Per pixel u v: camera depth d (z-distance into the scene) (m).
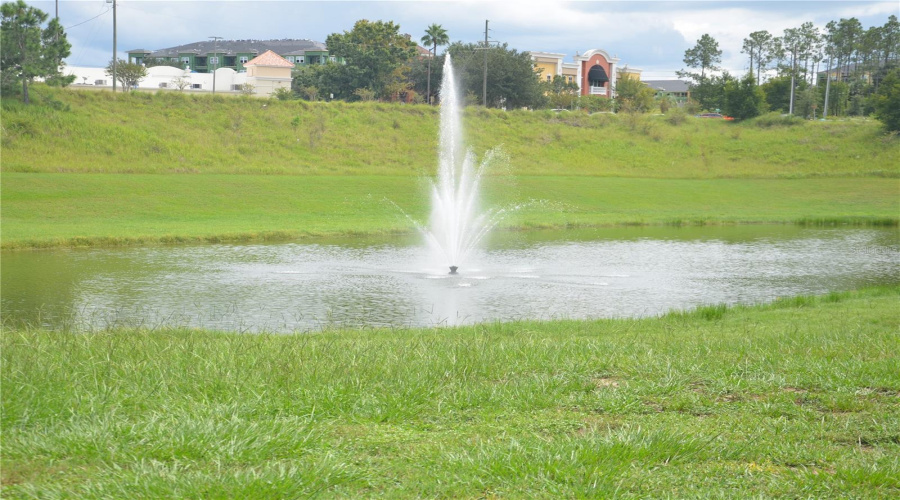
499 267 21.45
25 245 24.03
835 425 5.53
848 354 8.11
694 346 8.77
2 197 31.17
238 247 25.27
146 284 17.86
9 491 3.99
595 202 40.28
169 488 4.02
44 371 6.36
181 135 47.12
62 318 13.83
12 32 44.47
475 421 5.59
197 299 16.06
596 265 22.08
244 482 4.11
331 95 79.88
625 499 4.16
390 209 35.84
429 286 18.16
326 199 36.62
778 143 59.47
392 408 5.70
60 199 31.88
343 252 24.31
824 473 4.55
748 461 4.84
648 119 63.84
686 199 42.50
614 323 12.46
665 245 27.16
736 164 55.78
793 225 34.97
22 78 44.62
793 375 7.02
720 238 29.56
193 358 7.26
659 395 6.39
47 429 4.91
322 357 7.46
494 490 4.24
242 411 5.47
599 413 5.89
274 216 32.56
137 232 26.70
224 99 53.25
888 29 101.19
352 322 13.88
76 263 21.11
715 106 96.94
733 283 19.09
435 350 8.16
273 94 75.88
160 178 37.81
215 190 36.09
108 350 7.57
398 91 80.94
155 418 5.10
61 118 44.38
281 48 114.44
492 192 41.38
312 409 5.55
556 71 111.50
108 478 4.15
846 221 36.22
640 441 4.95
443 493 4.18
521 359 7.76
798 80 94.12
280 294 16.81
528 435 5.20
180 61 115.62
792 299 15.19
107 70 86.38
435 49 86.69
